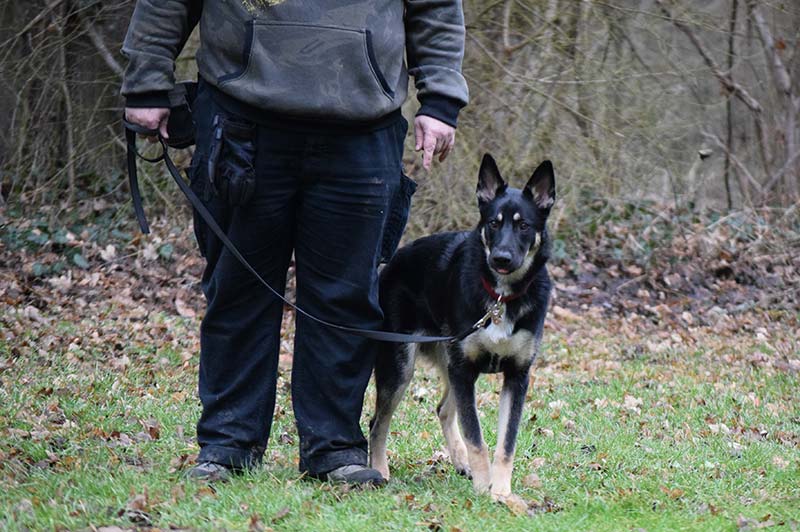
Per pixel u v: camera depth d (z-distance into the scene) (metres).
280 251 5.58
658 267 15.58
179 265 13.67
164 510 4.81
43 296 11.95
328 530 4.66
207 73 5.25
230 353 5.57
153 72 5.27
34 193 14.46
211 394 5.62
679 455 7.09
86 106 15.09
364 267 5.48
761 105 18.89
